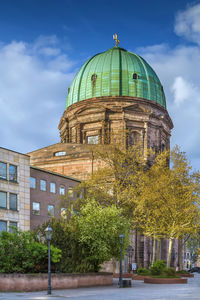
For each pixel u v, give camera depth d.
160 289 40.50
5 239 37.72
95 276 44.44
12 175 55.09
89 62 97.50
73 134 92.81
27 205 56.34
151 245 85.25
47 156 81.75
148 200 57.16
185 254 150.25
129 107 88.75
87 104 91.06
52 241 42.84
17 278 35.38
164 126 94.81
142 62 96.56
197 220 56.66
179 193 57.84
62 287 39.28
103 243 45.25
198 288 42.09
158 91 95.94
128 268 75.69
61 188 64.94
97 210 47.72
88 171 77.00
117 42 101.69
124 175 62.84
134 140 89.00
